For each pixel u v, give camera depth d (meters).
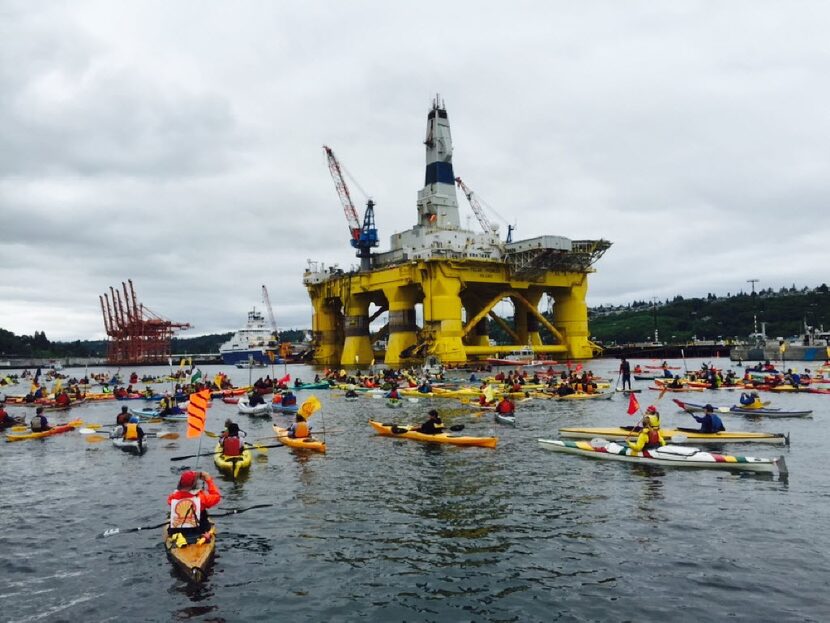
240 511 19.84
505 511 19.62
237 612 13.16
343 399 56.12
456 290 117.31
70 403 54.84
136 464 27.91
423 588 14.17
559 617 12.74
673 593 13.69
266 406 46.62
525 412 43.47
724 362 132.38
